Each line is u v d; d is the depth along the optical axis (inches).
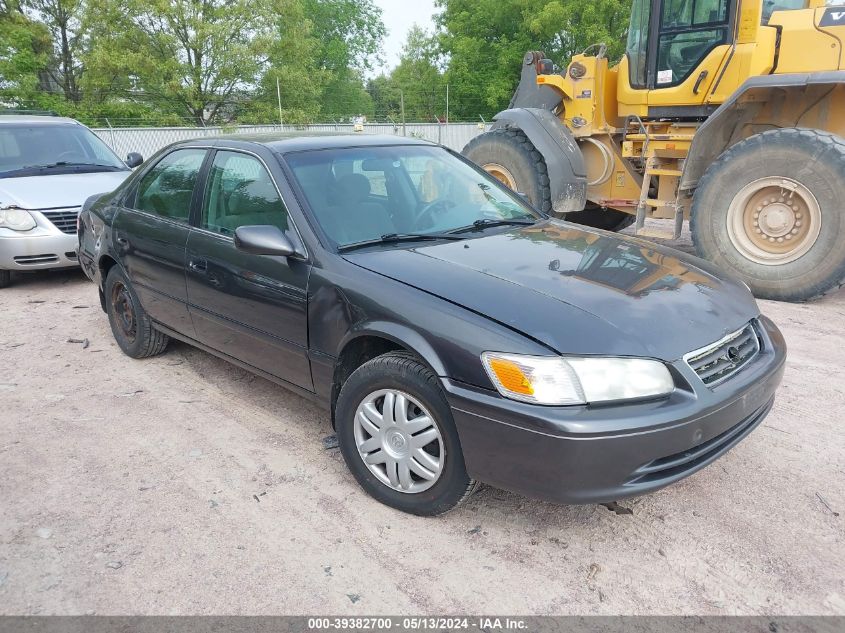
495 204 160.6
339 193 140.3
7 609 96.1
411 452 112.9
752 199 243.0
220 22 1204.5
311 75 1387.8
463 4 1569.9
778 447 137.7
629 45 288.0
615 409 96.3
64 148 324.8
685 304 113.2
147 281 175.3
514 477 100.3
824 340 198.5
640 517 116.0
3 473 133.4
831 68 240.5
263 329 140.3
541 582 100.4
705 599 96.4
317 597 98.0
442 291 111.8
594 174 317.4
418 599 97.3
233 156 153.9
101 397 169.6
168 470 133.8
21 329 229.3
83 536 112.7
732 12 250.8
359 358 126.6
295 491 125.4
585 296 110.4
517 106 353.4
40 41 1238.3
